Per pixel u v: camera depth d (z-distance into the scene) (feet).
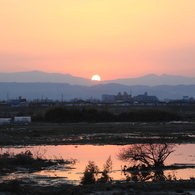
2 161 168.66
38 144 261.24
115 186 122.72
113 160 185.68
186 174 150.30
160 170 158.92
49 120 505.25
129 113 526.16
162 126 411.34
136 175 148.87
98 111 522.47
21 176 143.95
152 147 179.11
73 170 158.61
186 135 313.73
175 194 114.62
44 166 167.02
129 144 257.55
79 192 114.62
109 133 342.44
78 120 506.48
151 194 115.24
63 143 266.77
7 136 304.30
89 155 204.03
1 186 117.08
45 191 114.11
